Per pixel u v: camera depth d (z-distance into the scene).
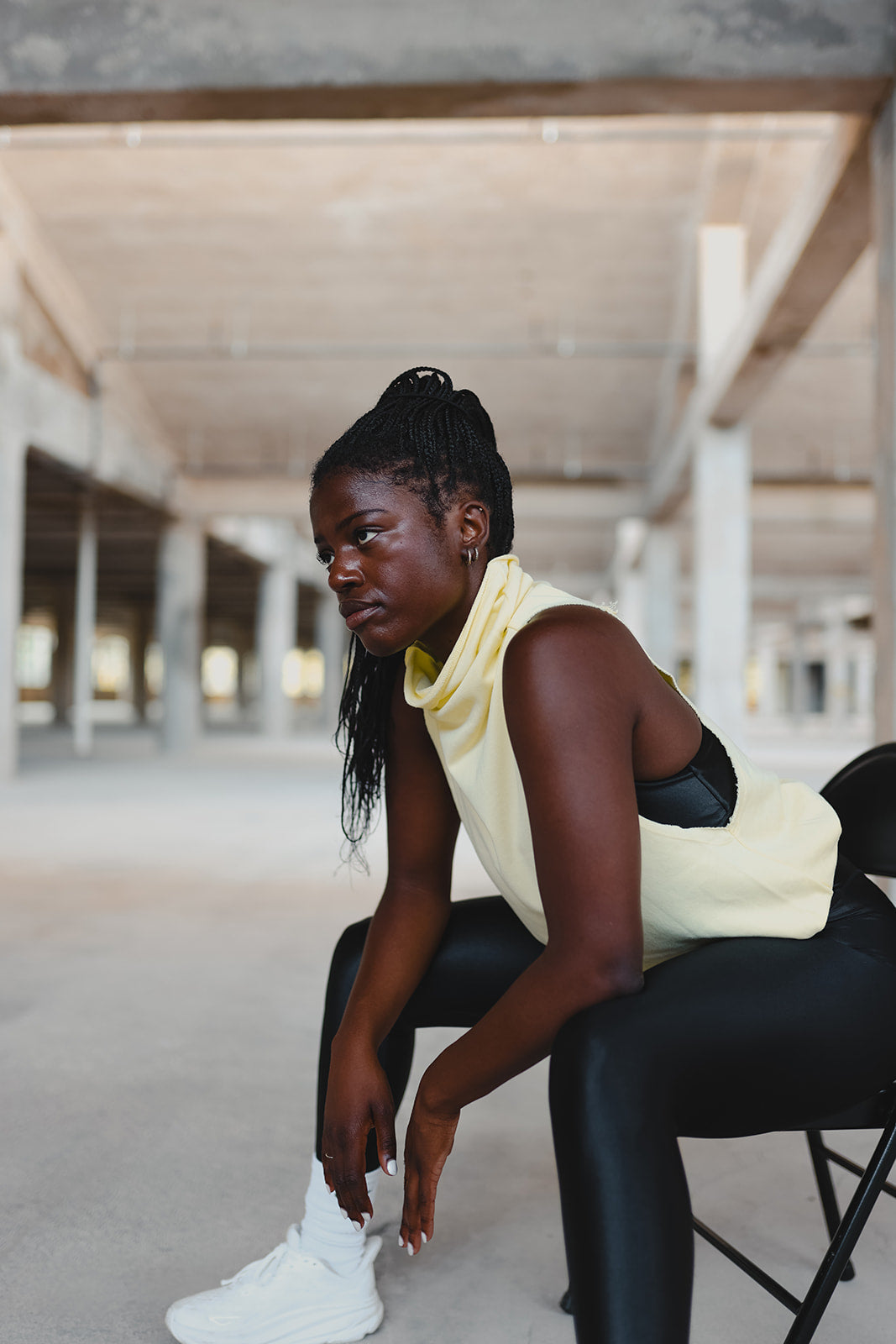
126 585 29.17
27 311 11.61
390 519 0.97
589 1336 0.78
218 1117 2.06
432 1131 0.98
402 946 1.21
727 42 4.73
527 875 1.05
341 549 1.00
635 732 0.95
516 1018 0.90
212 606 33.66
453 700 1.02
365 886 4.70
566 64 4.76
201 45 4.84
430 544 0.99
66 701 31.22
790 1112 0.95
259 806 8.29
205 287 12.63
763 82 4.77
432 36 4.78
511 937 1.25
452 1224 1.63
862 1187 1.05
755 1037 0.89
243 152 10.71
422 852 1.25
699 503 11.80
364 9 4.80
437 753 1.23
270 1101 2.15
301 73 4.81
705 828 0.99
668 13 4.73
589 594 28.86
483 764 1.02
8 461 10.71
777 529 21.92
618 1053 0.83
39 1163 1.84
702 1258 1.52
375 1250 1.34
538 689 0.89
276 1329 1.26
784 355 9.19
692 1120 0.90
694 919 1.01
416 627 1.01
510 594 1.00
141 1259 1.51
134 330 13.20
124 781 10.75
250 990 3.00
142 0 4.87
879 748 1.36
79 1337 1.30
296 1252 1.30
